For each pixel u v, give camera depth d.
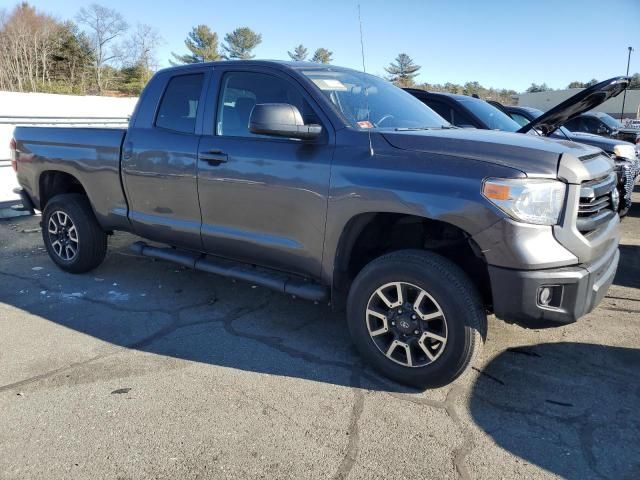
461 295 2.92
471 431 2.80
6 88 50.88
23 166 5.32
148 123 4.41
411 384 3.21
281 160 3.52
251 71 3.88
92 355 3.62
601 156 3.39
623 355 3.64
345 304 3.66
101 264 5.61
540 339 3.87
